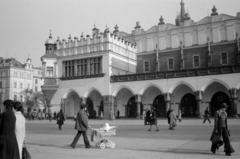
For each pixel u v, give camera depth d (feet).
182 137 50.62
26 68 289.94
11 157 23.02
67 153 34.81
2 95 273.54
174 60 152.35
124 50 156.15
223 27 141.79
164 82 131.23
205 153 33.24
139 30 166.71
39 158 31.35
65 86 156.76
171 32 155.63
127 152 34.81
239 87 114.52
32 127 89.76
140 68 163.73
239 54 132.87
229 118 113.80
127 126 85.76
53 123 119.14
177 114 142.00
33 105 268.41
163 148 37.60
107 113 141.79
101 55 146.10
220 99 134.62
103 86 144.56
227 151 31.24
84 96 149.38
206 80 121.39
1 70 277.85
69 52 158.10
